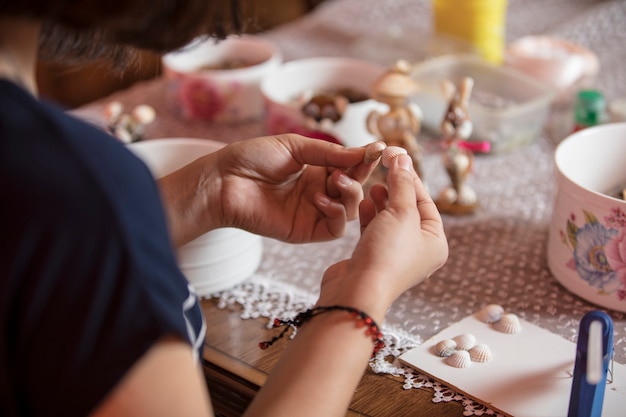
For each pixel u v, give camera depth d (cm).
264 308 85
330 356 64
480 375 76
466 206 97
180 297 59
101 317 55
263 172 81
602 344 69
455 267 89
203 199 80
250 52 122
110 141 59
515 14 143
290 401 62
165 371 57
